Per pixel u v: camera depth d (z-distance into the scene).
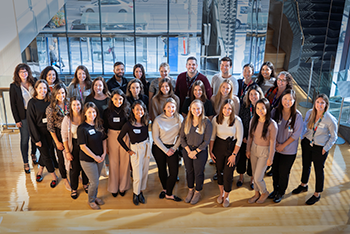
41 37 12.03
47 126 3.60
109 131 3.59
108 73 12.62
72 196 3.72
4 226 2.83
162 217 3.09
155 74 12.02
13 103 4.05
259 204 3.66
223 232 2.67
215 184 4.11
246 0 6.95
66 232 2.60
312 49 6.21
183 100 4.32
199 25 11.91
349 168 4.61
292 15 6.24
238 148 3.39
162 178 3.75
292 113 3.38
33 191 3.87
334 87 5.93
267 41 6.62
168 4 11.44
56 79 4.35
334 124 3.41
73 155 3.51
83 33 12.02
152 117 4.13
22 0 6.21
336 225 2.83
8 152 4.97
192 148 3.44
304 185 3.91
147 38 12.29
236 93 4.16
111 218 3.04
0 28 5.62
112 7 11.73
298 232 2.68
